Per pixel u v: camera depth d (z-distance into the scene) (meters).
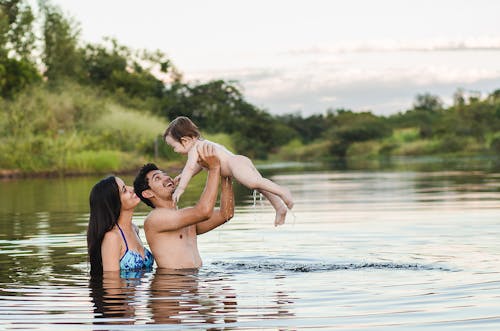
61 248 10.16
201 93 63.88
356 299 6.57
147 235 8.73
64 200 18.72
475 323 5.68
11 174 33.16
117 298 6.82
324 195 19.06
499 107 72.12
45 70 63.91
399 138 76.19
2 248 10.20
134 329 5.70
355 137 77.88
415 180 25.28
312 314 6.04
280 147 81.25
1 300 6.79
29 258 9.30
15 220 13.90
